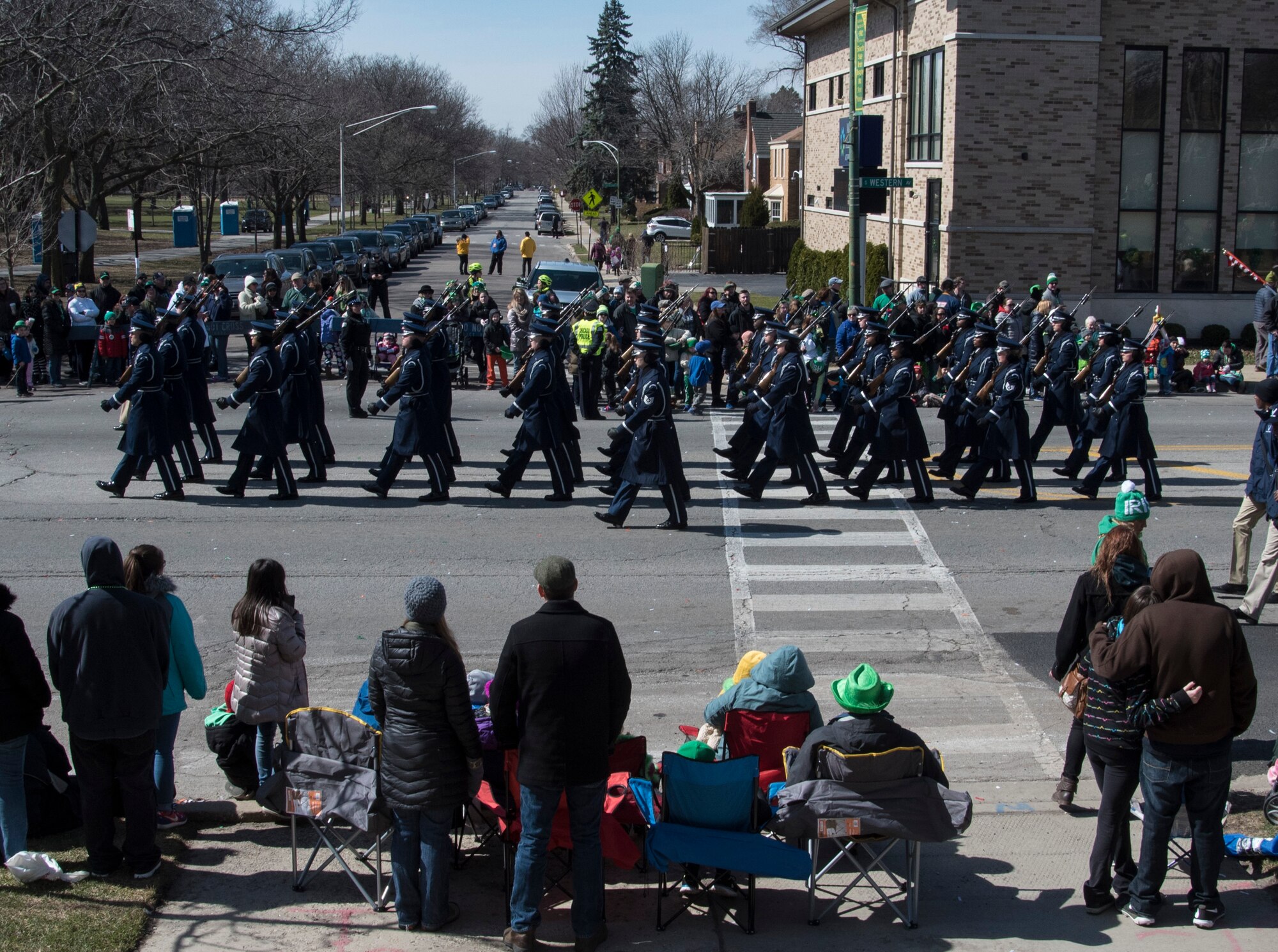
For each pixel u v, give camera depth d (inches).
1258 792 270.1
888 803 214.7
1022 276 1053.8
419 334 537.0
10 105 983.6
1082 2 1019.3
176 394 550.0
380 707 215.0
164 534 486.6
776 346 574.6
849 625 393.4
